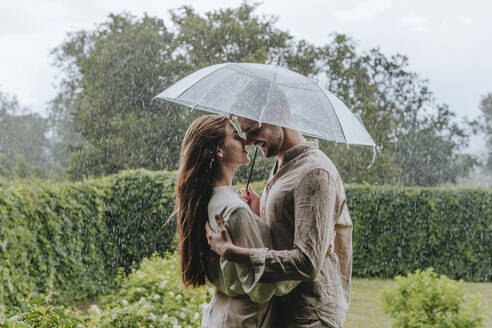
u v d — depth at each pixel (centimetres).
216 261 238
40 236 691
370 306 890
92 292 837
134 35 2606
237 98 240
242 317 231
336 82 2411
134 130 2322
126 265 971
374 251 1177
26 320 248
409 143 2378
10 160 3186
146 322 362
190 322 401
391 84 2539
